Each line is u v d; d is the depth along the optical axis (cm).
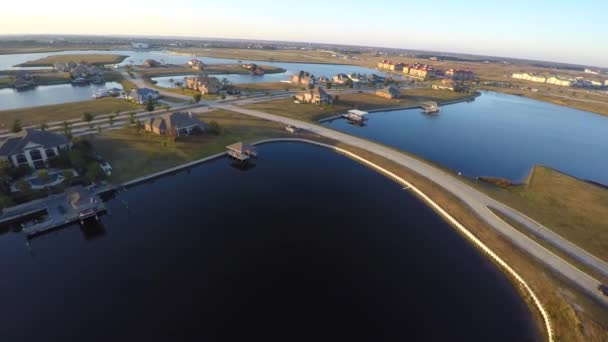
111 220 4775
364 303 3372
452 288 3688
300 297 3409
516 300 3603
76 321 3042
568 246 4547
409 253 4266
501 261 4188
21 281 3581
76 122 8838
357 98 14100
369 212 5225
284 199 5497
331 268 3872
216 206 5194
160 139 7650
